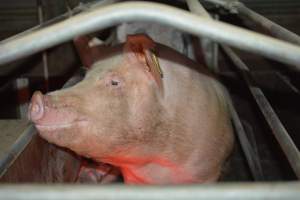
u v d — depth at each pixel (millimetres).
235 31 1225
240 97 3643
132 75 2012
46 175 2102
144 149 2094
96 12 1213
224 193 1116
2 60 1254
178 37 3189
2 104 3680
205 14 1659
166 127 2094
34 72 3770
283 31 1837
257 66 3705
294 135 3215
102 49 2145
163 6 1212
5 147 1999
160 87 2059
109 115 1938
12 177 1778
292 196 1108
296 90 2871
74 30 1223
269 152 3371
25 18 3736
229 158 2592
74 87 1944
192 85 2223
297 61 1234
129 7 1203
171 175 2229
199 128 2184
